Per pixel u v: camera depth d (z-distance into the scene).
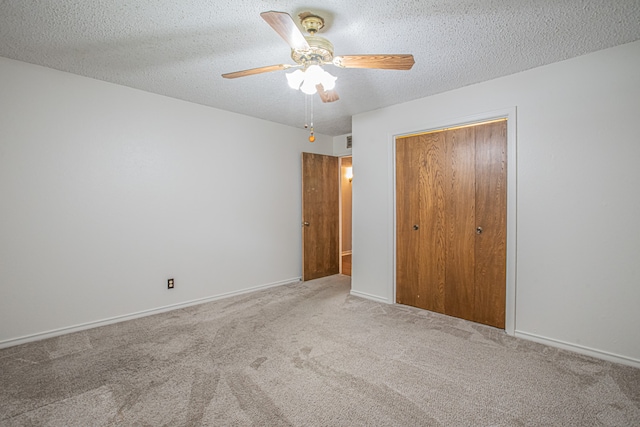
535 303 2.53
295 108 3.61
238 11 1.78
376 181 3.61
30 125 2.48
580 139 2.31
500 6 1.72
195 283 3.47
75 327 2.70
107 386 1.90
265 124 4.13
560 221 2.40
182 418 1.62
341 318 3.05
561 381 1.95
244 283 3.93
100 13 1.80
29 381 1.95
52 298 2.59
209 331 2.73
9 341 2.41
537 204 2.51
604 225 2.22
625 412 1.66
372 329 2.78
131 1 1.69
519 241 2.61
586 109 2.28
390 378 2.00
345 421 1.61
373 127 3.64
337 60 1.79
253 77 2.72
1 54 2.32
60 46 2.19
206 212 3.55
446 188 3.10
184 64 2.47
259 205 4.08
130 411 1.67
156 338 2.58
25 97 2.46
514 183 2.62
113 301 2.91
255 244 4.04
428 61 2.39
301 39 1.59
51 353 2.31
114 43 2.15
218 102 3.41
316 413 1.66
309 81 1.77
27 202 2.48
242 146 3.88
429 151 3.22
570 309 2.37
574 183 2.34
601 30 1.96
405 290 3.44
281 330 2.76
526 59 2.36
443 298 3.15
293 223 4.53
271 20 1.40
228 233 3.76
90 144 2.77
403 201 3.43
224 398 1.79
